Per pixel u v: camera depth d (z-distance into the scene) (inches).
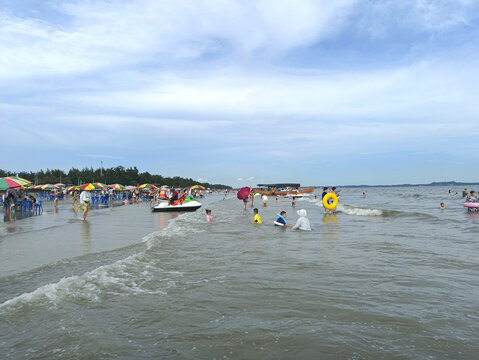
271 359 134.6
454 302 200.5
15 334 159.5
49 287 230.2
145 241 434.0
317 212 964.0
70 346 146.3
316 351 140.8
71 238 459.5
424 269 282.7
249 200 2052.2
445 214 817.5
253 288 230.8
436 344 146.7
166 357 136.3
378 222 677.9
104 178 4141.2
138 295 216.8
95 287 233.3
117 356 137.2
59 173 4242.1
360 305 195.8
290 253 355.3
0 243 415.5
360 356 136.5
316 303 199.5
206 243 420.5
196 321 174.2
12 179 847.1
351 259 323.6
